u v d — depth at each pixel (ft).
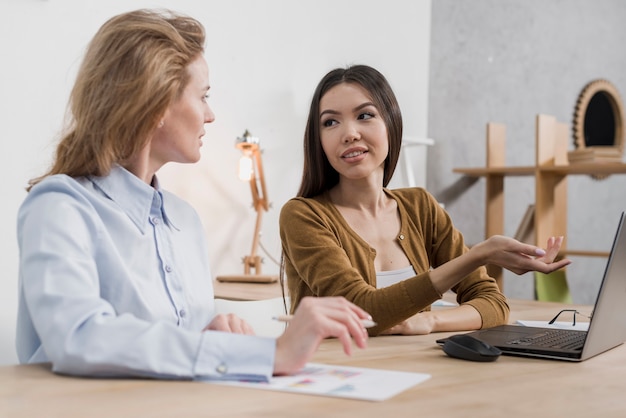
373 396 2.61
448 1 13.46
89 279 3.07
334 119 5.22
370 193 5.41
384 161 5.57
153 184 4.00
